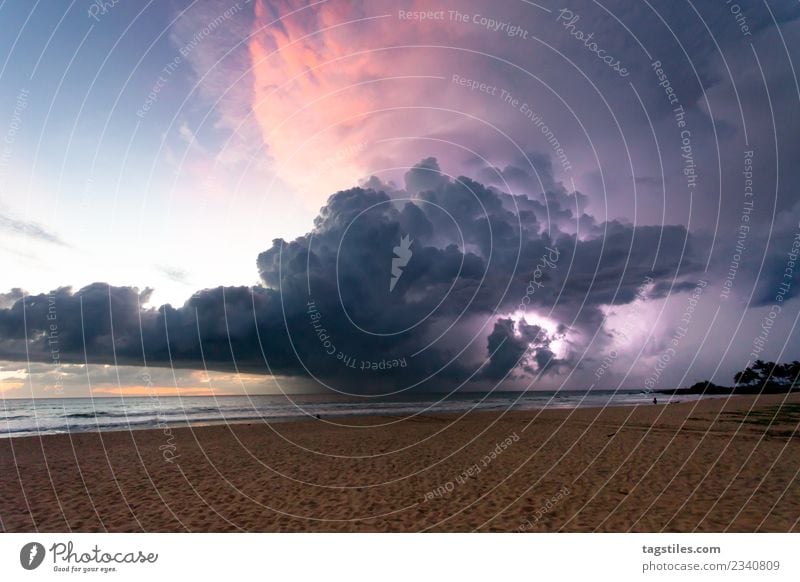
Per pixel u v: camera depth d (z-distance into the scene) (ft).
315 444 47.85
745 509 23.49
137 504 26.81
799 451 36.35
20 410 144.05
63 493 29.07
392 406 141.18
